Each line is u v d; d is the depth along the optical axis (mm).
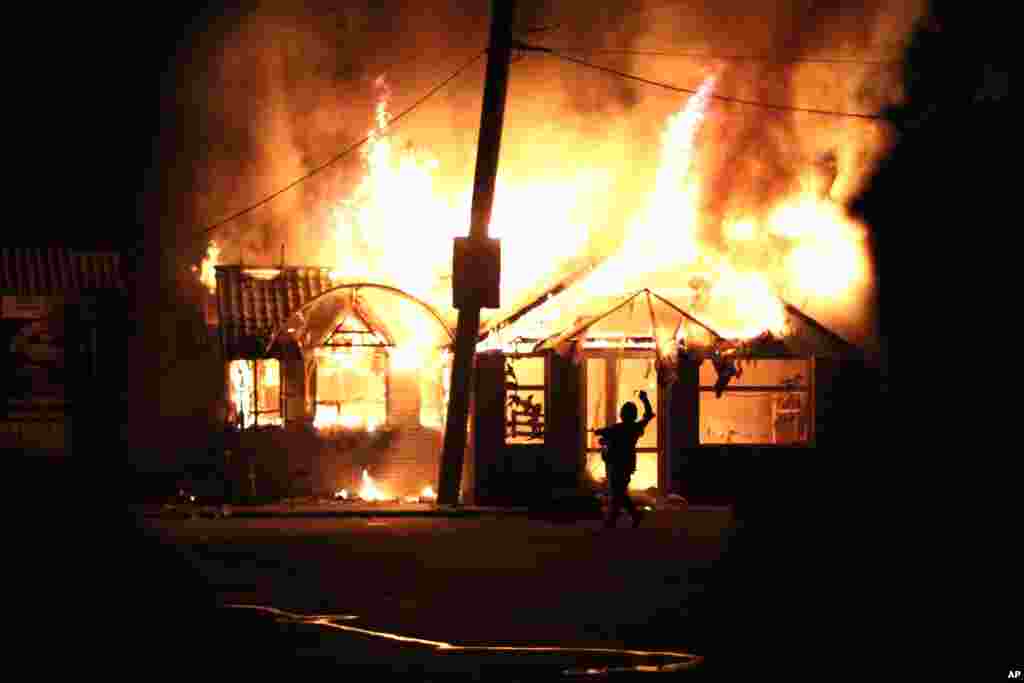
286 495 27500
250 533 22438
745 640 12820
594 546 20719
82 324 29234
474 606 15305
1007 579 14008
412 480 28016
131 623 12391
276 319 27062
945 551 14789
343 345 27406
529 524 24016
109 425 29234
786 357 27000
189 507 25953
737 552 15977
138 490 28266
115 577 13297
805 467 26984
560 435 26859
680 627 14023
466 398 25750
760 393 27469
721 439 27672
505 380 26703
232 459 27312
